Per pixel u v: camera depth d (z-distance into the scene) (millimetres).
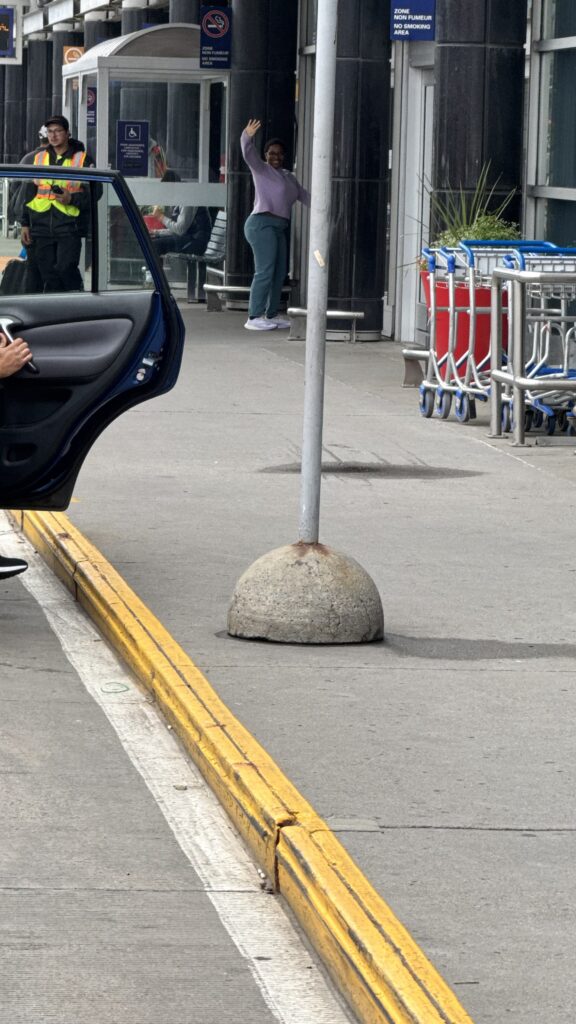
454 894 4422
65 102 25531
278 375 16031
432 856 4684
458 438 12656
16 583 8328
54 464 7754
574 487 10680
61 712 6258
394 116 19609
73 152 18062
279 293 20469
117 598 7410
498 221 14984
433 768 5434
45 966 4156
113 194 7707
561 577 8211
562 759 5555
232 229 22984
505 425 13047
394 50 19516
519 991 3879
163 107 23234
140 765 5695
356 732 5789
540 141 16844
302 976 4160
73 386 7676
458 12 16125
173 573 8156
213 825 5168
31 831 5051
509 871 4590
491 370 12625
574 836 4867
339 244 19391
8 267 7676
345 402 14516
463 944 4121
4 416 7707
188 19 28234
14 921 4410
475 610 7543
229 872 4812
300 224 22766
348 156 19203
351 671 6551
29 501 7836
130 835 5055
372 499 10156
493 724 5922
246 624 6969
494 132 16250
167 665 6418
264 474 10938
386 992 3840
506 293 13555
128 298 7730
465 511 9836
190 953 4262
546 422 12828
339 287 19438
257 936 4383
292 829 4727
